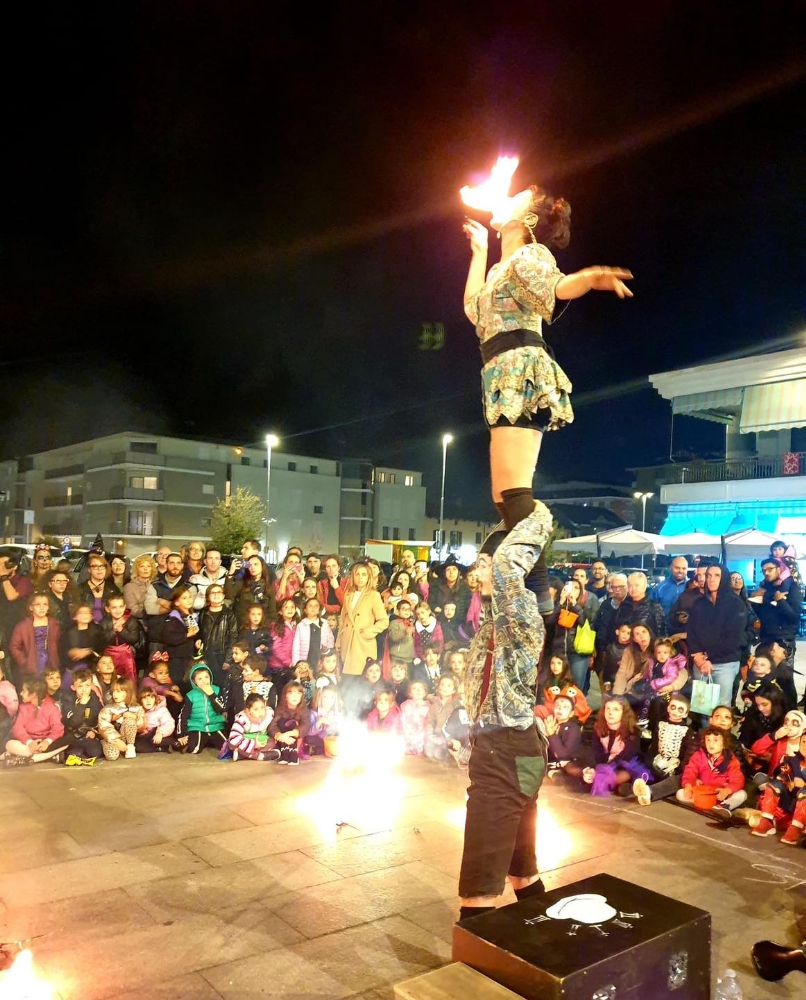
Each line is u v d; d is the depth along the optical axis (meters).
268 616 7.58
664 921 2.15
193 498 45.94
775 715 5.98
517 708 2.43
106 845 4.42
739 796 5.23
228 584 7.79
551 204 2.64
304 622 7.28
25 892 3.82
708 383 15.99
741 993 3.12
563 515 46.00
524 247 2.47
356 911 3.68
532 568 2.53
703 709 6.00
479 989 1.96
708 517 17.58
